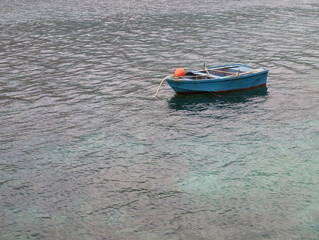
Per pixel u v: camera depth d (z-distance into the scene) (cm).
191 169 1656
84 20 5319
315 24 4788
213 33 4403
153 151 1812
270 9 6069
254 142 1878
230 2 6969
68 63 3288
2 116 2178
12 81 2797
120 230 1288
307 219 1323
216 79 2464
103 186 1540
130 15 5694
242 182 1549
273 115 2184
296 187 1508
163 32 4506
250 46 3788
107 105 2366
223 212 1370
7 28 4750
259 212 1366
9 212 1377
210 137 1944
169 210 1388
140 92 2592
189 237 1251
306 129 2002
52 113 2236
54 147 1847
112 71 3061
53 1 7425
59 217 1354
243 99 2430
